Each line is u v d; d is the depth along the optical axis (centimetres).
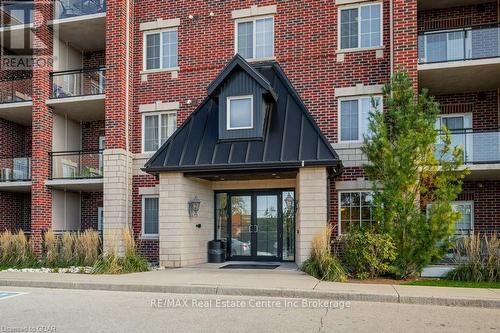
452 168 1234
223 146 1459
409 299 952
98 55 2073
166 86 1750
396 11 1463
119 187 1661
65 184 1766
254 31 1686
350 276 1227
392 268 1195
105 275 1272
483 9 1580
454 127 1608
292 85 1614
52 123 1861
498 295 961
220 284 1077
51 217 1811
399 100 1275
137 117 1769
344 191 1542
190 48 1741
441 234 1173
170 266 1455
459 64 1407
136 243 1695
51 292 1084
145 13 1805
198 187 1592
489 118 1568
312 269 1241
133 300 973
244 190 1678
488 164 1364
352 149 1529
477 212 1525
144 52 1795
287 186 1628
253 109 1450
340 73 1577
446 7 1612
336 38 1594
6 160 1928
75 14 1900
